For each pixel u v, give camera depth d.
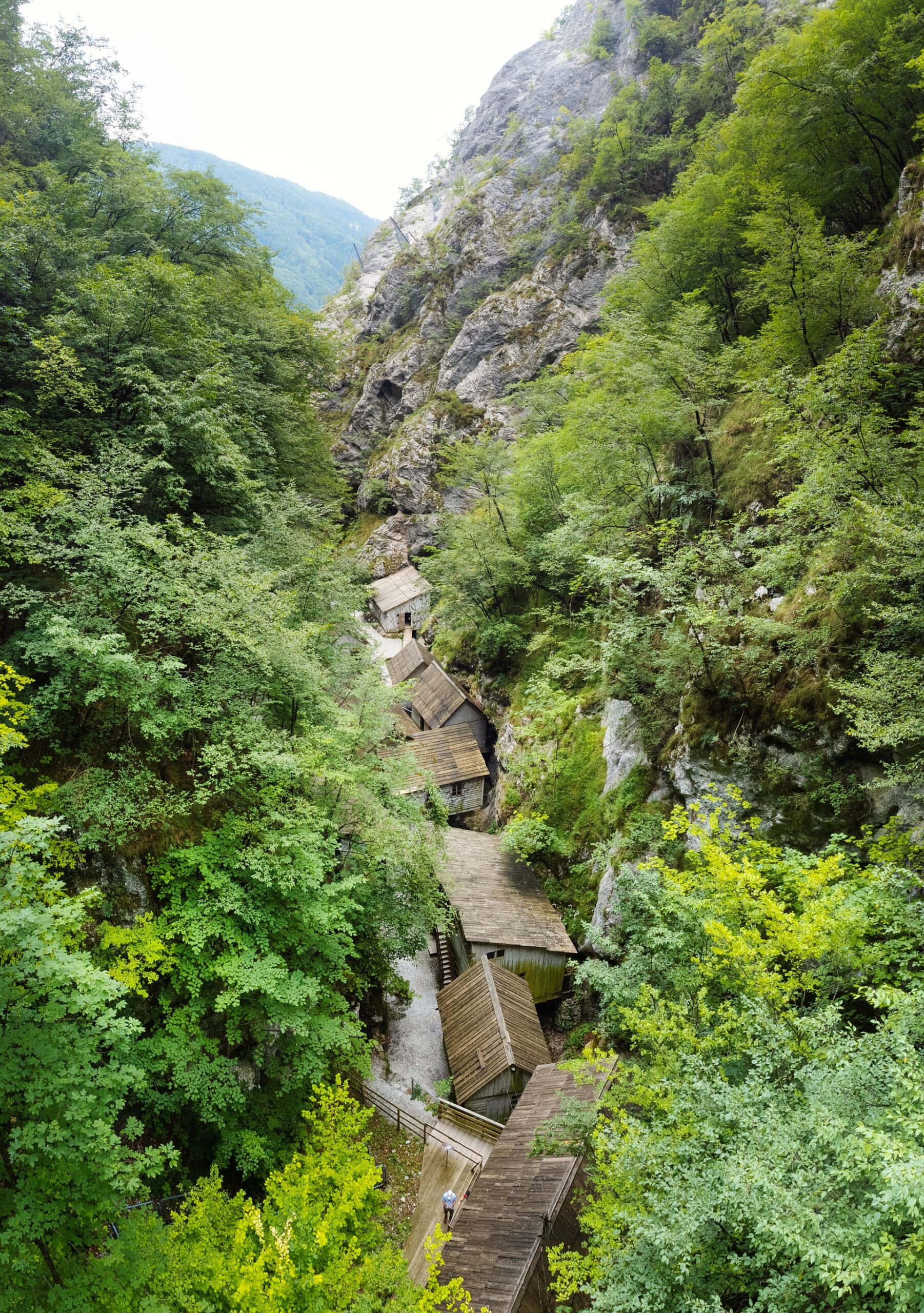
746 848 16.25
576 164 82.69
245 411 32.78
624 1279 10.53
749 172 31.55
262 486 27.53
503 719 40.84
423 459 71.62
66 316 21.19
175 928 16.66
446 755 39.41
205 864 17.58
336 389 92.88
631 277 39.72
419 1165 21.23
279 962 16.86
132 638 20.52
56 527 20.44
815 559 20.58
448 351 79.19
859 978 13.41
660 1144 10.84
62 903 12.32
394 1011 27.66
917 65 21.97
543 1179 17.22
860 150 28.44
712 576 24.89
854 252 24.70
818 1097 9.98
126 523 22.11
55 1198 10.95
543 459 40.00
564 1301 15.05
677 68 75.56
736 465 27.80
